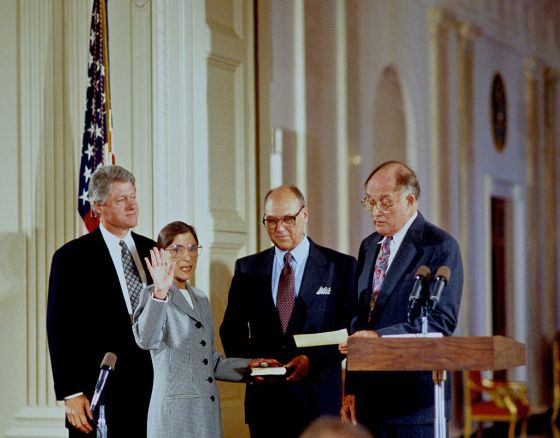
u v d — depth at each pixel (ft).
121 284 18.93
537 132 52.08
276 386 19.25
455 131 43.98
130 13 23.06
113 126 22.80
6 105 22.99
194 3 23.12
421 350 14.65
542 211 52.42
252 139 24.57
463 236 44.14
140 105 22.90
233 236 23.66
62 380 18.38
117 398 18.49
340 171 35.68
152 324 16.99
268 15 25.44
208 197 23.13
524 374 49.32
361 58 37.24
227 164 23.82
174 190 22.63
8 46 23.06
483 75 46.85
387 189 17.63
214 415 17.79
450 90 43.70
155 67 22.81
